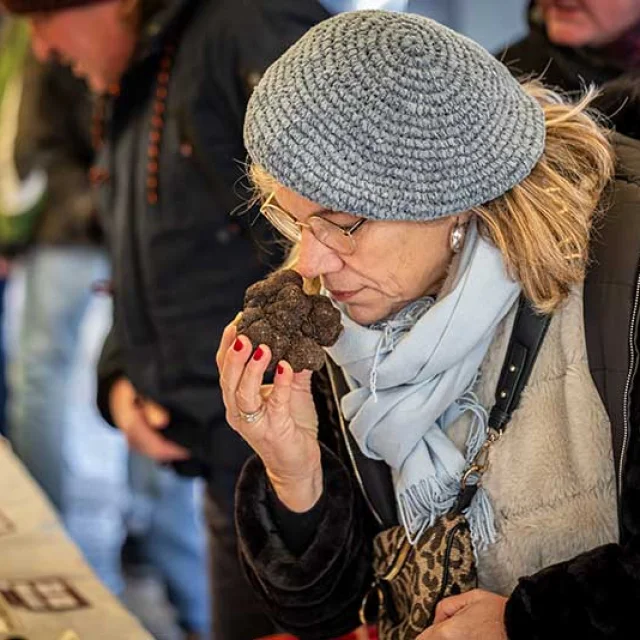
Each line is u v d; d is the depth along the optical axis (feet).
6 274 18.56
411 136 5.89
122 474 20.21
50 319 17.06
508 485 6.75
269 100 6.08
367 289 6.48
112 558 17.97
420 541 7.00
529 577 6.41
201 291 10.50
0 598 8.53
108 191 11.48
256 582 7.63
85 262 16.87
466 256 6.45
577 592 6.22
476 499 6.86
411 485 6.93
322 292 6.82
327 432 7.59
